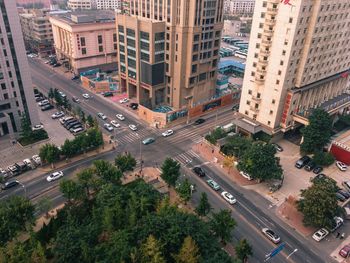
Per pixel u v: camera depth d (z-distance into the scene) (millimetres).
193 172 92438
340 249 69438
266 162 84000
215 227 65500
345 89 130000
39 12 197000
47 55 192500
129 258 57844
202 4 109875
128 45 123750
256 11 97375
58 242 61000
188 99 125938
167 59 119125
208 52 122438
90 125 108875
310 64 101500
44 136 105562
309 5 89875
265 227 74188
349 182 88062
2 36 94688
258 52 100750
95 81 146000
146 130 114000
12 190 83000
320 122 96562
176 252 59594
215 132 103625
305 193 73500
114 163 92938
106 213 65375
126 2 127250
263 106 105688
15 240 65812
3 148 100125
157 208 69000
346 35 110812
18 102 104750
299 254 67812
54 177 86875
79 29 152500
